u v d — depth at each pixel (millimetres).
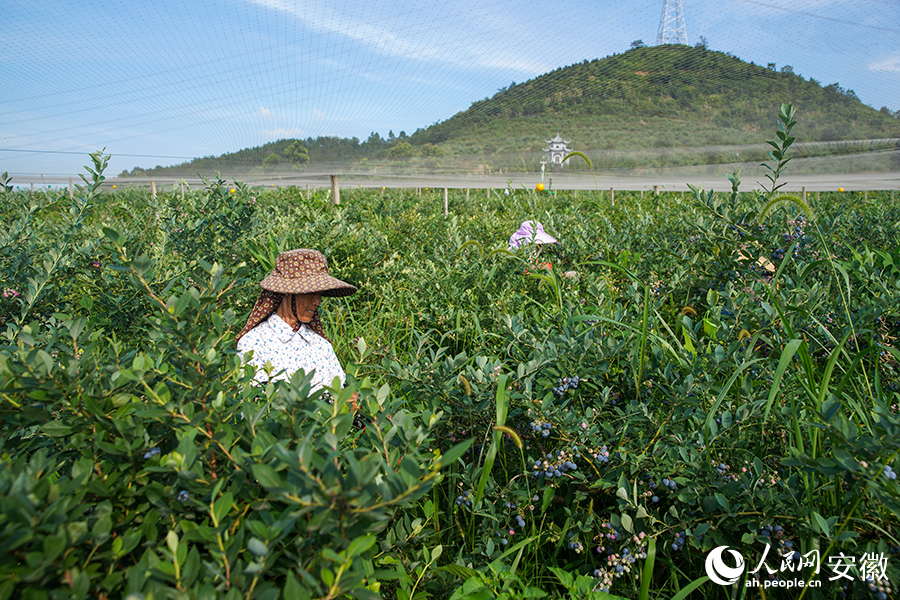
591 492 2295
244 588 1143
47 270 3289
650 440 2277
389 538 2012
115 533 1386
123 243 1528
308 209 8484
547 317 3598
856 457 1623
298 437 1451
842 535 1693
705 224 4152
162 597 1074
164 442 1616
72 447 1470
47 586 1102
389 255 6504
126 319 3541
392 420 1621
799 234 3986
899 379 2770
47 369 1434
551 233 6934
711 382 2299
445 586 2047
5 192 4562
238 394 1771
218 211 4539
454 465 2508
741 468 2072
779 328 2848
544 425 2205
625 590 2119
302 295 2898
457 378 2414
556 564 2246
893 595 1722
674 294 4395
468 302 4559
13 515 1017
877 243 5406
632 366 2582
